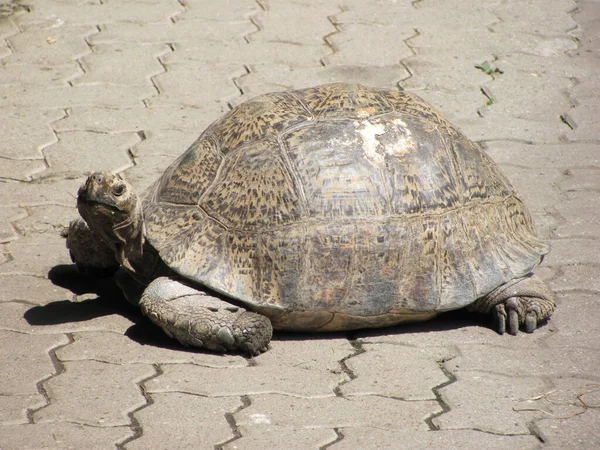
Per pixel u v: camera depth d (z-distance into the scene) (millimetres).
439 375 6242
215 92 10453
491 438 5586
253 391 5984
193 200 6547
